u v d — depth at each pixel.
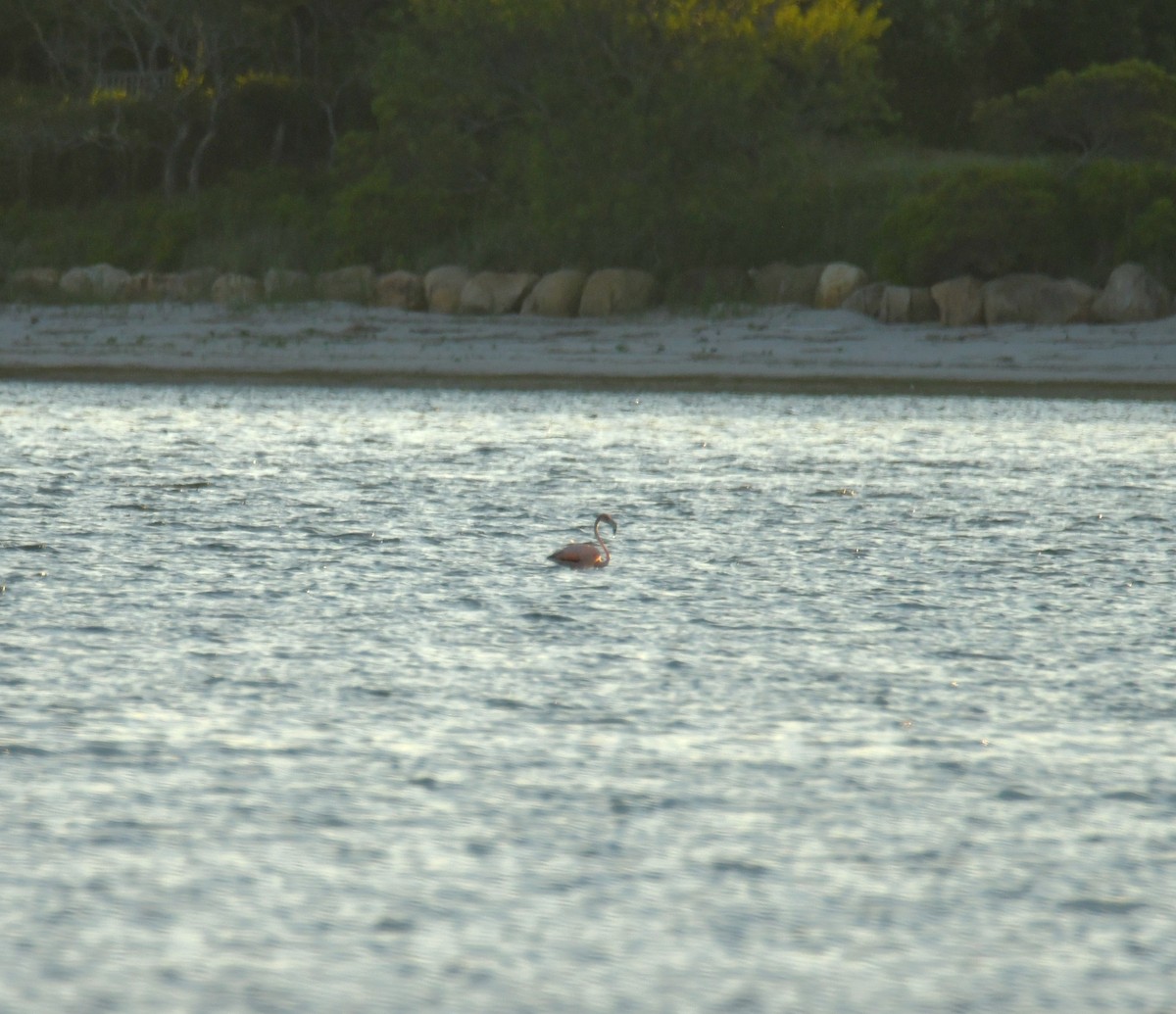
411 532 68.38
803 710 40.88
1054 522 71.75
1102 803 33.84
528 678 43.94
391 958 26.34
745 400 123.50
